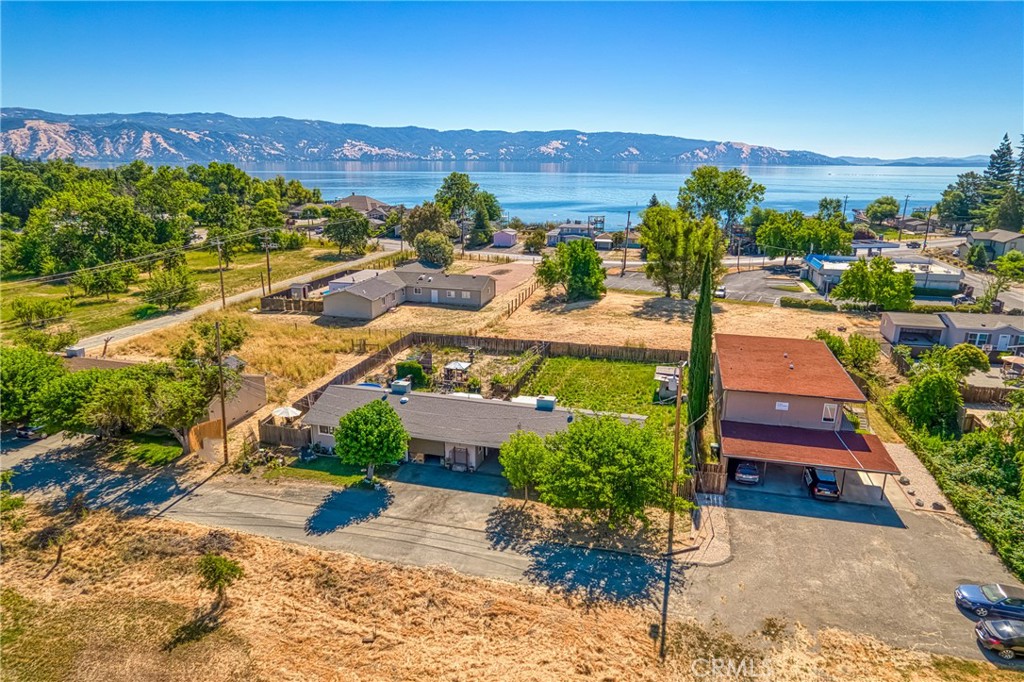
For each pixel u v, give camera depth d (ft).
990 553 93.09
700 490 110.32
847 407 142.92
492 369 170.81
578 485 92.32
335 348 188.14
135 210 355.56
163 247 323.78
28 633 80.53
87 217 303.48
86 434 131.44
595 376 165.37
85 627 81.30
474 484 113.50
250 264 329.11
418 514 103.91
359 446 107.96
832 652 75.00
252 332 203.92
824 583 86.63
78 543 97.35
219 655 76.13
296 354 182.29
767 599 83.82
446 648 76.48
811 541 95.81
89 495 110.32
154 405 117.80
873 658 74.02
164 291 234.38
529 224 532.32
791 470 119.03
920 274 261.44
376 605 83.51
